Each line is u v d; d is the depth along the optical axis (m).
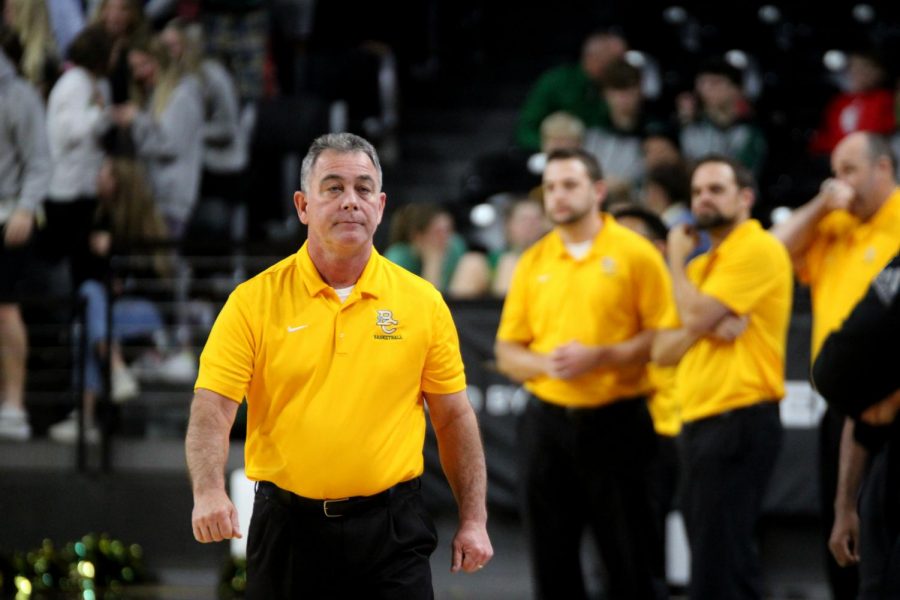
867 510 13.84
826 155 34.56
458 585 24.33
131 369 27.17
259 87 33.12
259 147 32.12
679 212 25.78
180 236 28.91
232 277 29.70
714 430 19.14
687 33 40.25
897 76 36.34
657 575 19.83
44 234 26.95
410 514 13.34
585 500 19.88
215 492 12.73
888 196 18.80
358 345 13.11
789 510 23.86
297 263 13.38
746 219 19.50
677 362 19.09
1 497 25.17
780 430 19.44
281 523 13.19
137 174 27.39
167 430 26.84
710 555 19.08
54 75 28.28
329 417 13.04
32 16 28.03
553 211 19.70
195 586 24.52
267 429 13.25
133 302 26.84
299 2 35.56
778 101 38.25
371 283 13.25
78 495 25.05
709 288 19.02
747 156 32.69
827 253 19.47
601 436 19.45
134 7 29.11
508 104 37.59
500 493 24.53
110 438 25.45
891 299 13.97
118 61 28.86
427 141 36.28
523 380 20.02
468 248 29.22
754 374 19.16
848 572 18.61
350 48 37.00
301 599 13.27
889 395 13.95
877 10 40.84
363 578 13.19
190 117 29.00
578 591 20.06
